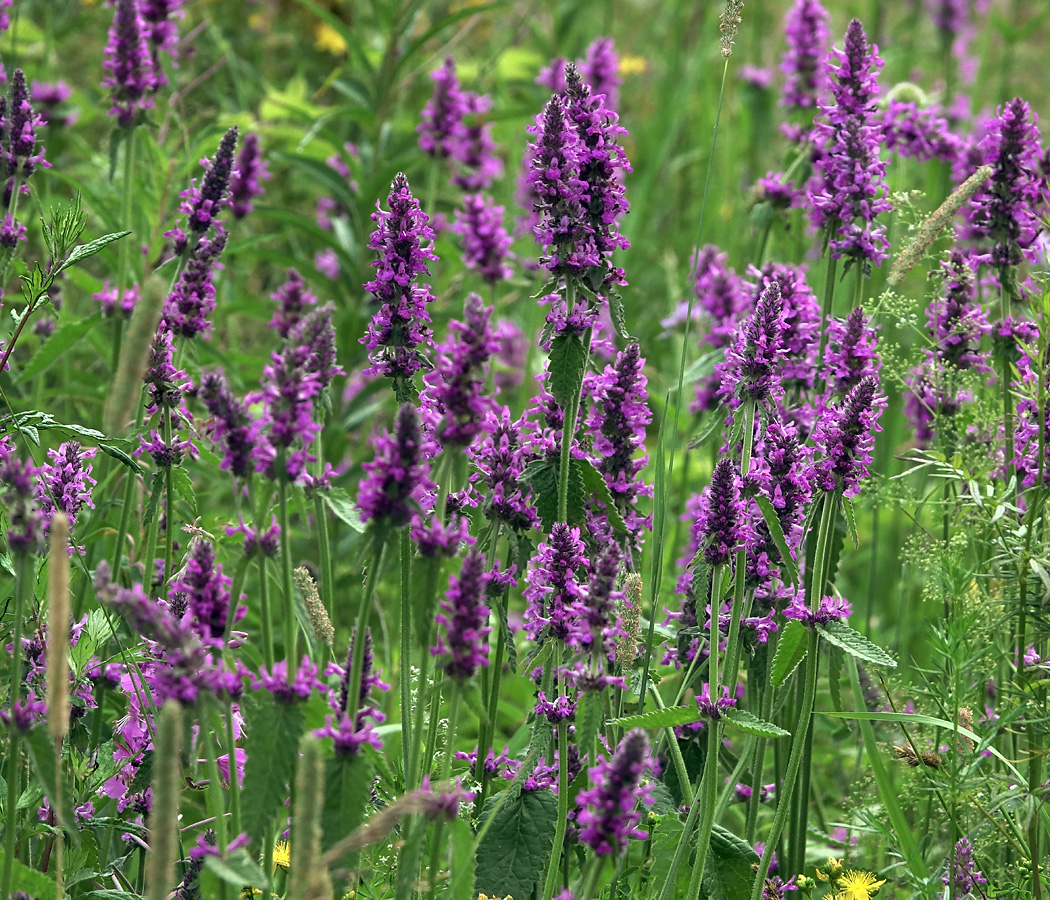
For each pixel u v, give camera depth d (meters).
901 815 5.79
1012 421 6.21
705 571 5.37
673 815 5.26
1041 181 6.29
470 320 4.08
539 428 5.29
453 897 4.19
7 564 4.81
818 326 6.18
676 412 5.67
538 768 4.99
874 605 9.23
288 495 4.19
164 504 6.41
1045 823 5.74
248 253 9.29
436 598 4.06
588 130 4.89
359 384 10.02
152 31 7.86
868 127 6.27
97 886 5.28
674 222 13.82
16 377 7.57
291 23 13.30
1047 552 5.61
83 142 10.12
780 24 15.98
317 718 4.08
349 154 9.52
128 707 5.18
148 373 5.37
